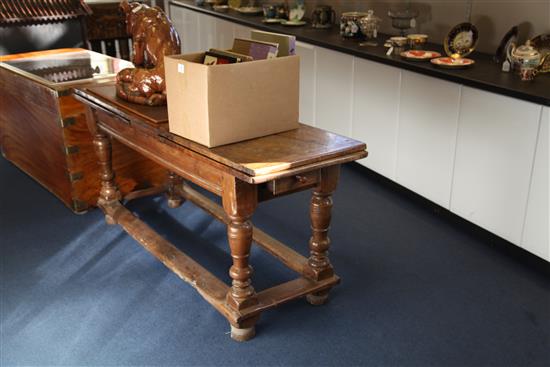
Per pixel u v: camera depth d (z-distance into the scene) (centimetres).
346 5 464
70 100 303
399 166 343
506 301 246
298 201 346
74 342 221
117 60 373
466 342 220
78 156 316
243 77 196
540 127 249
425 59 325
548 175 251
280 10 493
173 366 208
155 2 648
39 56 386
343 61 370
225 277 265
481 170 285
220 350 216
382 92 341
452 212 312
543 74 291
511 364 209
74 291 254
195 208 338
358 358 212
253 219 322
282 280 261
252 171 180
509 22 331
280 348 217
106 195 312
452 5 368
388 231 308
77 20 432
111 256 283
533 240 266
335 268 272
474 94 279
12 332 227
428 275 266
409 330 227
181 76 197
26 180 381
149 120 226
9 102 369
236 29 507
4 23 398
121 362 210
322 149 199
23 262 278
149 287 256
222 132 198
